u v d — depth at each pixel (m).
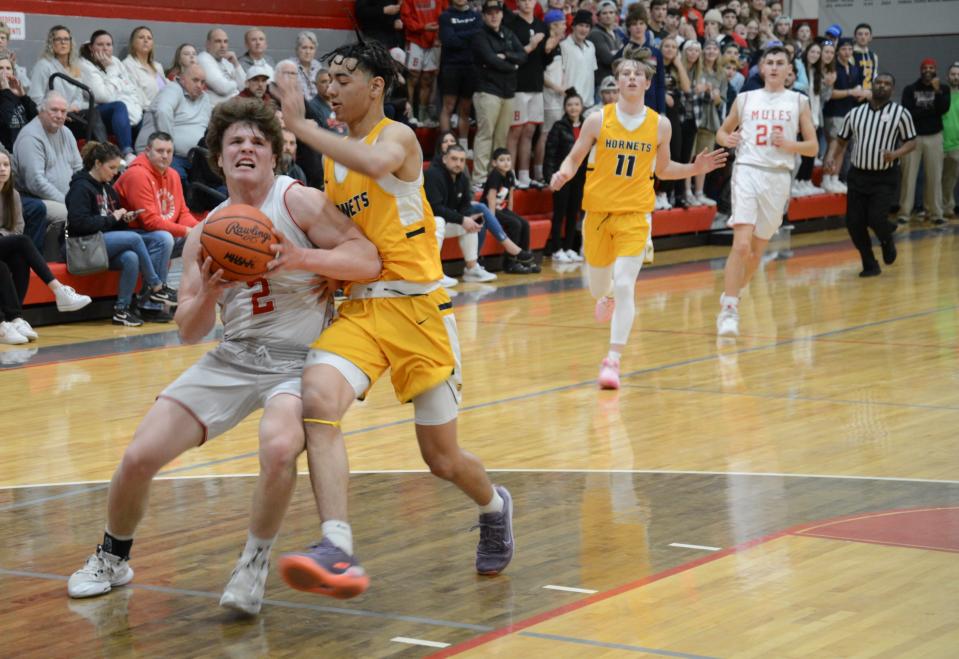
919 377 9.92
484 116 16.92
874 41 27.28
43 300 12.63
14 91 13.39
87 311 13.08
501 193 16.67
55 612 4.80
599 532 5.84
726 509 6.21
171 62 16.39
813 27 26.80
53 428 8.28
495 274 16.78
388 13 17.72
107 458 7.47
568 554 5.49
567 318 13.18
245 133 4.64
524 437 7.97
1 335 11.62
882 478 6.82
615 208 9.72
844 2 27.23
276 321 4.72
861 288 15.45
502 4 17.16
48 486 6.82
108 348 11.41
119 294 12.76
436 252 4.94
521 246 16.98
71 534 5.89
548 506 6.31
